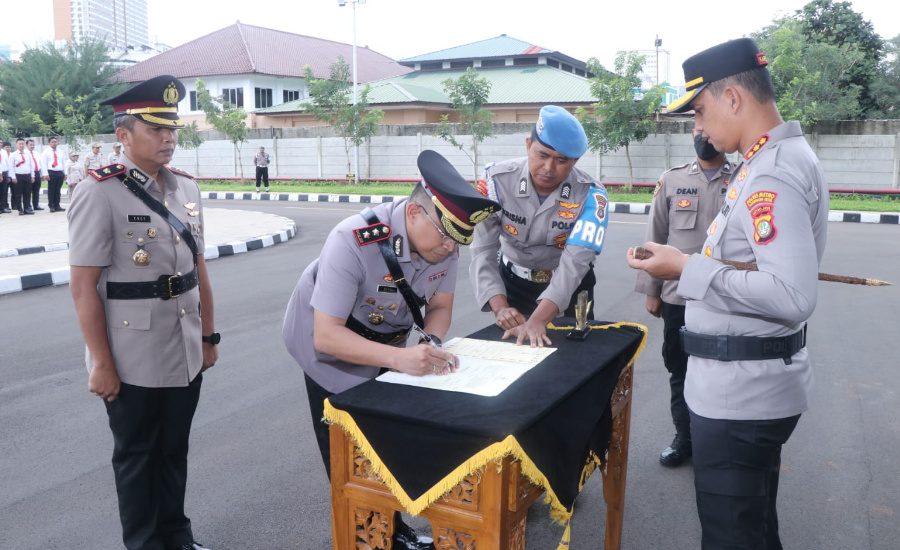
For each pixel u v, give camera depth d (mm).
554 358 2268
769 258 1751
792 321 1777
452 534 1819
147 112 2357
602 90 18812
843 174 17562
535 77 28781
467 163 22078
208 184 25453
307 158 24734
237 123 24797
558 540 2945
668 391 4688
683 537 2947
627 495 3318
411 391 1952
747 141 1913
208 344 2836
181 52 36469
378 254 2158
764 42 20609
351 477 1940
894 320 6414
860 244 10656
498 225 3150
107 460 3648
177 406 2602
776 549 2328
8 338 5914
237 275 8758
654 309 3764
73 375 4961
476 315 6645
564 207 3043
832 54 21125
